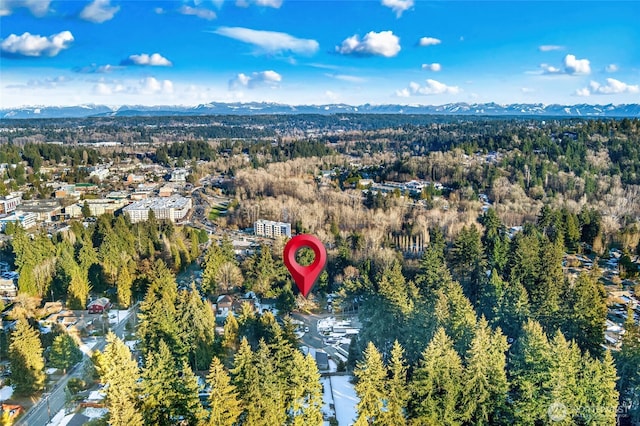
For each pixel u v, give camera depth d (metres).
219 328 117.25
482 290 116.12
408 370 79.69
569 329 90.19
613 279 139.38
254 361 69.50
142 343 90.75
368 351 68.75
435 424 66.75
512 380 71.00
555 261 116.62
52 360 95.81
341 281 136.38
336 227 187.38
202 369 91.00
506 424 67.44
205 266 147.12
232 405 64.50
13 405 83.62
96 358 91.56
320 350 104.75
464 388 67.38
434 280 113.19
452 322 83.06
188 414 66.44
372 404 66.62
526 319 92.75
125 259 146.12
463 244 130.00
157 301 94.06
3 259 170.38
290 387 71.75
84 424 77.94
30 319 117.06
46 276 137.38
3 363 99.56
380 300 98.25
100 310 127.31
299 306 129.25
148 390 65.94
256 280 139.00
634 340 75.38
